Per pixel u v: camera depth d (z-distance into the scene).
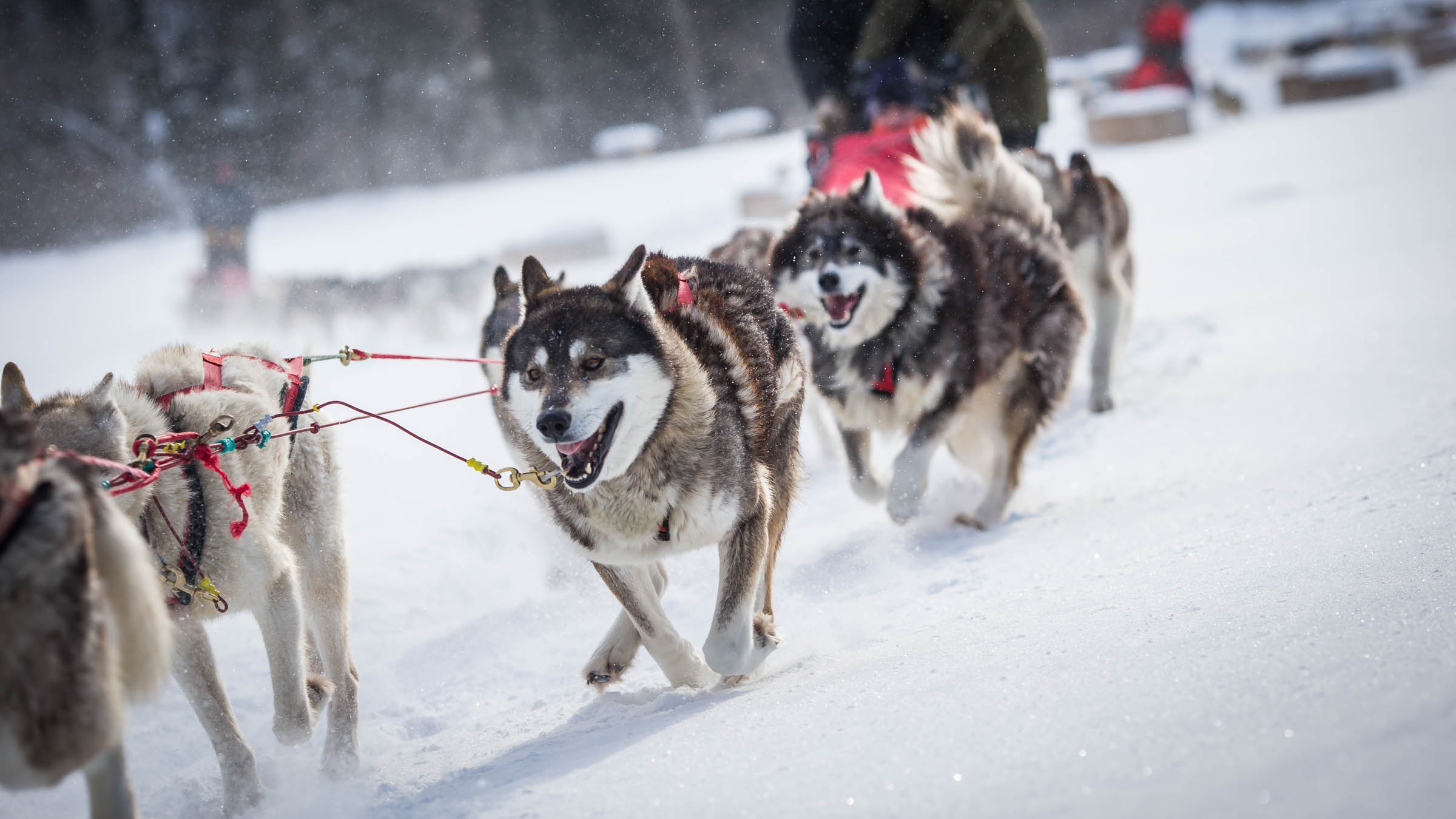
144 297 25.59
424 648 6.07
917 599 5.45
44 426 3.88
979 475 7.94
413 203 37.78
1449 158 21.28
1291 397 8.23
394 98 44.56
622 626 5.19
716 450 4.56
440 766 4.34
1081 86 38.66
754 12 47.28
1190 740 2.74
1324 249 14.92
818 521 7.86
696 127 47.88
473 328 19.48
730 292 5.36
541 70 46.41
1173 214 21.06
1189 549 5.00
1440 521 4.34
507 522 8.04
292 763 4.82
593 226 24.08
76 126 41.16
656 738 3.83
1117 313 9.49
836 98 9.55
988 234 7.48
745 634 4.62
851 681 3.97
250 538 4.41
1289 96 36.31
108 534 3.12
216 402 4.59
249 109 41.50
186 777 4.70
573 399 4.27
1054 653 3.69
